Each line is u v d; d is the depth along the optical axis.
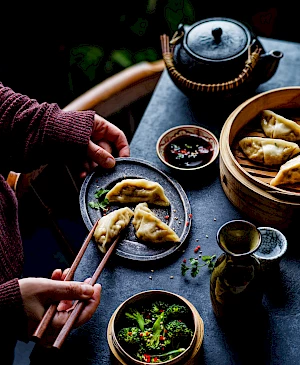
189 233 0.90
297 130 0.95
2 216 0.88
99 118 0.98
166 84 1.14
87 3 1.36
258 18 1.46
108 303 0.83
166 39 1.08
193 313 0.75
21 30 1.34
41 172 1.05
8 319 0.75
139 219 0.88
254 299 0.75
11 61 1.38
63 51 1.40
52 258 1.17
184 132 1.01
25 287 0.75
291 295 0.82
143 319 0.77
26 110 0.93
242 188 0.87
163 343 0.74
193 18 1.41
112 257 0.87
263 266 0.80
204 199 0.94
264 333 0.79
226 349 0.78
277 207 0.84
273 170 0.93
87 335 0.80
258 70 1.01
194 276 0.84
